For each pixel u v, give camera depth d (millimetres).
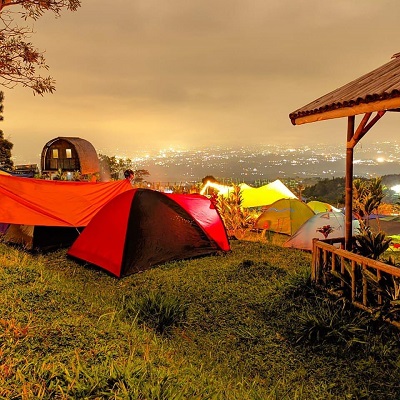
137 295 6699
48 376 3211
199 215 9773
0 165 32875
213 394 3484
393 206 16609
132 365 3510
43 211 9984
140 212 8617
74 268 8352
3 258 7090
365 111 5004
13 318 4258
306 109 6195
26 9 7441
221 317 5871
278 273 7688
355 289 5656
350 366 4523
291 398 4012
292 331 5320
